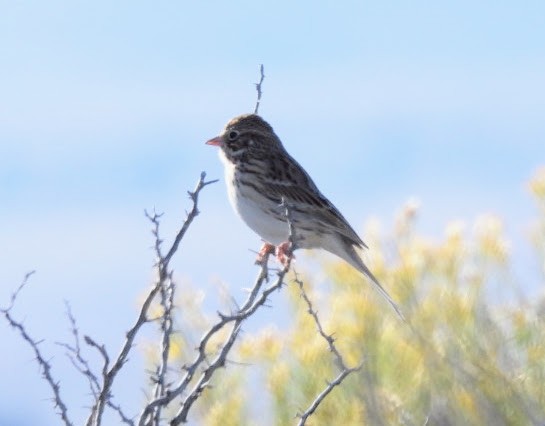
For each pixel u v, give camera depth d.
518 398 11.67
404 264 12.38
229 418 11.47
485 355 11.94
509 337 12.09
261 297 9.12
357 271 12.57
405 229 12.70
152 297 8.80
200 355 8.85
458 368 11.90
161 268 8.83
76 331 10.66
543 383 11.86
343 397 11.76
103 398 8.52
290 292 12.30
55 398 8.88
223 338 11.80
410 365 11.95
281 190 14.63
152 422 8.55
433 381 11.90
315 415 11.62
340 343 11.99
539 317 12.18
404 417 11.68
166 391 8.77
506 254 12.38
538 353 11.95
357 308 12.00
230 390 11.78
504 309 12.25
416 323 12.14
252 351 11.82
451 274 12.34
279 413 11.65
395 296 12.27
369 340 11.95
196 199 8.79
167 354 8.91
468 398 11.71
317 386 11.73
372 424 11.56
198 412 11.73
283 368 11.78
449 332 12.09
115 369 8.60
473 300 12.23
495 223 12.53
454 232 12.59
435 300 12.24
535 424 11.39
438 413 11.70
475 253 12.45
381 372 11.94
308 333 12.01
